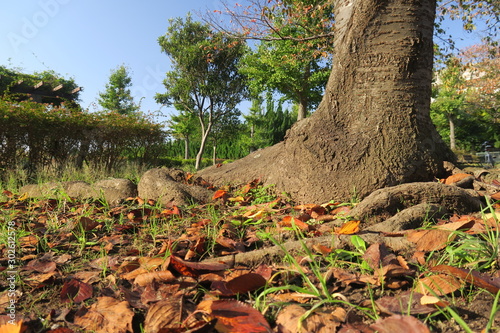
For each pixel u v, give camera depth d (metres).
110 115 9.14
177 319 1.22
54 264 1.89
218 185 4.50
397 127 3.33
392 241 1.86
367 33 3.51
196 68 21.91
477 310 1.23
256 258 1.81
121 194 3.79
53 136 7.81
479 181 3.15
